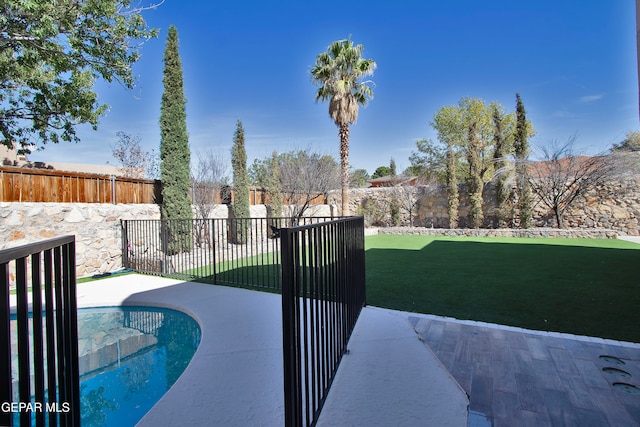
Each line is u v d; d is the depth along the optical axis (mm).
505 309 3682
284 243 1449
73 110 6352
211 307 3975
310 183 13430
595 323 3209
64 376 1375
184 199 8234
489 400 2025
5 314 909
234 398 2027
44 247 1181
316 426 1733
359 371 2326
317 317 1887
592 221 11797
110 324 4137
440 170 20484
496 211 13586
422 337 2967
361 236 3680
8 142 6691
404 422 1769
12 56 5234
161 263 6246
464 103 20219
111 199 7094
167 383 2789
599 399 2010
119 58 5852
